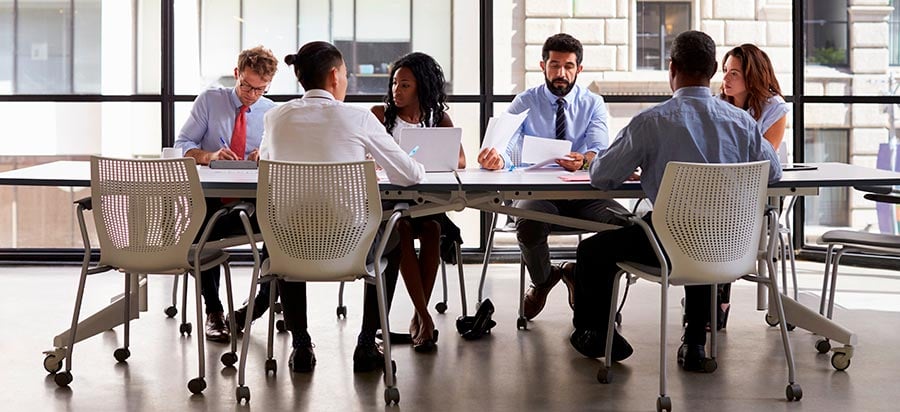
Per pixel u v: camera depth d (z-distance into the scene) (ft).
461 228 23.41
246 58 16.62
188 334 15.85
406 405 12.24
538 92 17.56
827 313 15.46
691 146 12.49
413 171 12.92
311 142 12.89
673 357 14.39
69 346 13.06
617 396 12.58
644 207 17.33
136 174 12.52
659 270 12.42
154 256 12.74
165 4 22.38
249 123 17.16
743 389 12.85
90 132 22.72
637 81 23.70
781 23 23.47
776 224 12.51
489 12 22.62
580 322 13.80
